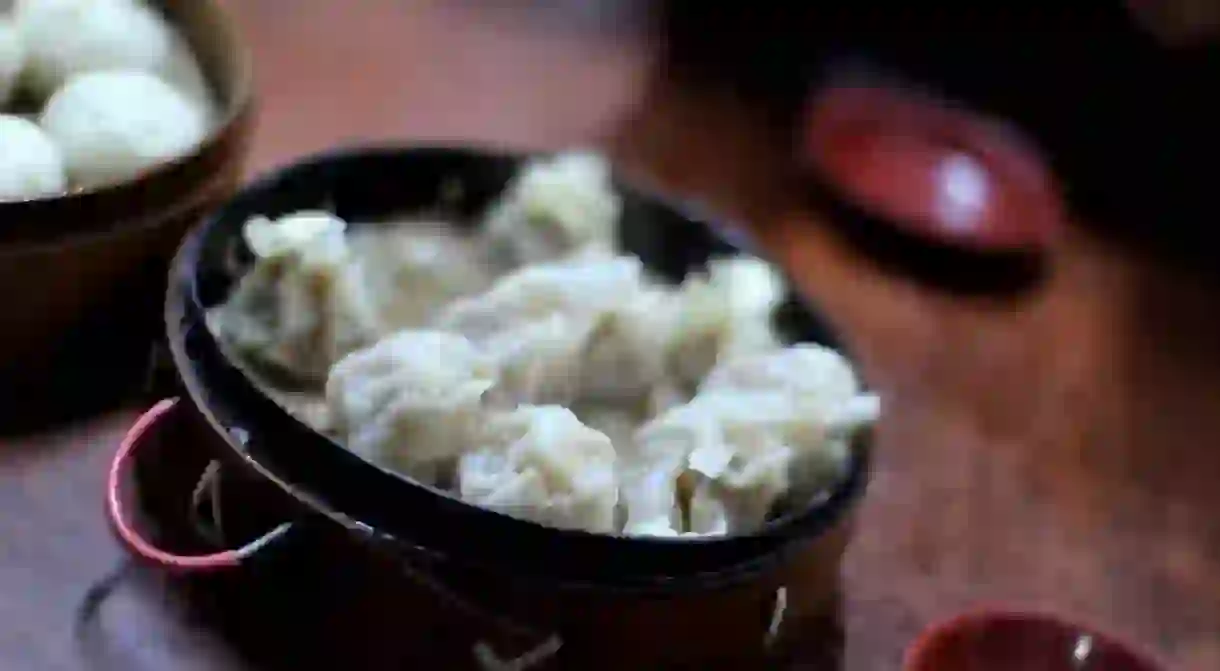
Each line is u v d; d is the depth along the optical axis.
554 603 0.63
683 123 0.99
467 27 1.02
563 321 0.71
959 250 0.93
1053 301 0.94
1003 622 0.70
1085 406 0.87
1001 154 0.99
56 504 0.69
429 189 0.78
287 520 0.64
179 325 0.68
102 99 0.72
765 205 0.94
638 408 0.73
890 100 1.01
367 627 0.65
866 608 0.74
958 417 0.84
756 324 0.74
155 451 0.69
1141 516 0.82
